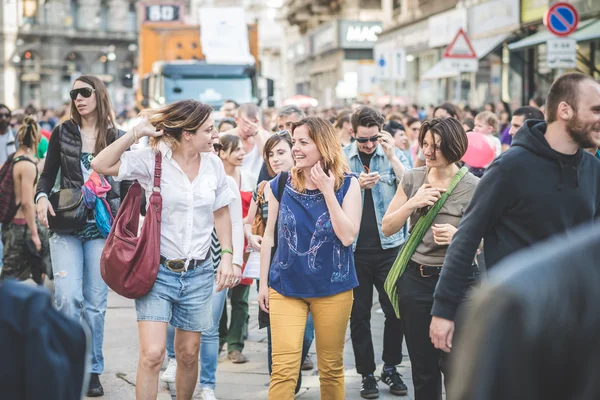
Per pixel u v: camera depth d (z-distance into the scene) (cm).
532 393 172
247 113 1006
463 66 1984
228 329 931
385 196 790
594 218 480
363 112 790
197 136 586
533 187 459
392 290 627
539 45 2611
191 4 9850
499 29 3006
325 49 6259
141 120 587
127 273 573
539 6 2695
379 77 2969
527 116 1014
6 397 238
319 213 600
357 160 803
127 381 817
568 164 461
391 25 4684
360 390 791
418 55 4169
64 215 726
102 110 743
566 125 453
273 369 600
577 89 446
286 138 786
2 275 1118
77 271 742
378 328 1041
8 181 1090
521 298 173
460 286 480
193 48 3028
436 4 3866
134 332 1017
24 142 1088
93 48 10694
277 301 605
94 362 760
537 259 182
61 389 240
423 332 613
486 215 471
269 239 638
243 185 889
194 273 598
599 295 175
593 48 2392
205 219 605
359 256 776
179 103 586
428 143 615
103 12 10819
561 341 172
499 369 173
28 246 1108
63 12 10381
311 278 595
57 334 246
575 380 172
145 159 592
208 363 750
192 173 600
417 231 616
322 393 624
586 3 2411
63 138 747
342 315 605
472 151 905
